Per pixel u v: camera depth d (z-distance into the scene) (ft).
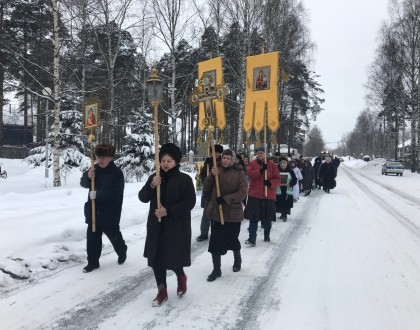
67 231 20.56
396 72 106.93
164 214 12.65
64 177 54.03
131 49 74.79
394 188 63.46
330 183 54.75
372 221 30.40
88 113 18.57
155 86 13.38
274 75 24.85
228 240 16.03
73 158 59.88
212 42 66.33
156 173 12.85
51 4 42.57
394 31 104.12
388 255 19.88
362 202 43.37
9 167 82.17
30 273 15.75
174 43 58.75
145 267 17.28
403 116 121.90
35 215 21.62
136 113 60.23
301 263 18.35
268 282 15.57
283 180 29.81
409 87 104.88
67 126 60.44
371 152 294.87
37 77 67.26
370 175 108.27
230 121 98.37
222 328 11.43
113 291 14.30
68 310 12.53
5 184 47.96
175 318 12.07
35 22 65.46
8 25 72.08
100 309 12.67
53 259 17.29
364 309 12.96
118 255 17.57
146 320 11.90
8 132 132.16
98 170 16.74
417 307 13.20
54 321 11.69
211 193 16.69
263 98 25.20
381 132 250.16
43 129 80.33
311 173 50.83
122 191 16.87
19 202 26.84
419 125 109.91
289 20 74.49
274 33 69.72
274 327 11.55
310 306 13.16
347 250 20.93
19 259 16.12
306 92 129.80
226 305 13.16
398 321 12.09
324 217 32.37
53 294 13.84
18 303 12.95
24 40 71.87
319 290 14.70
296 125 162.91
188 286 15.01
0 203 25.94
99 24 54.29
